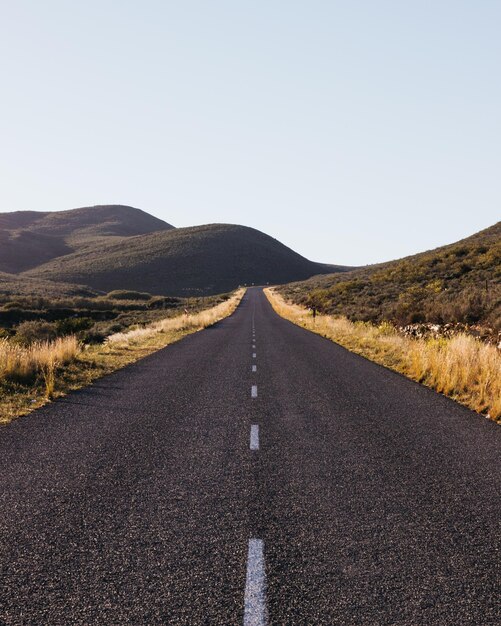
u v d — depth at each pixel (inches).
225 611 121.8
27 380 471.8
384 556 149.6
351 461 242.4
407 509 185.2
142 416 341.4
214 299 3720.5
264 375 524.4
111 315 2169.0
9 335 1049.5
